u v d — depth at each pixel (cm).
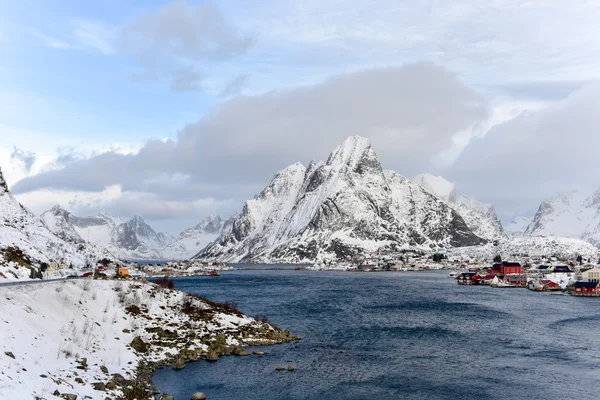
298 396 5928
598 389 6259
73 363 5691
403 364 7456
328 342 9025
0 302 6244
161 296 9775
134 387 5538
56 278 10781
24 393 4181
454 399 5881
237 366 7150
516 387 6350
